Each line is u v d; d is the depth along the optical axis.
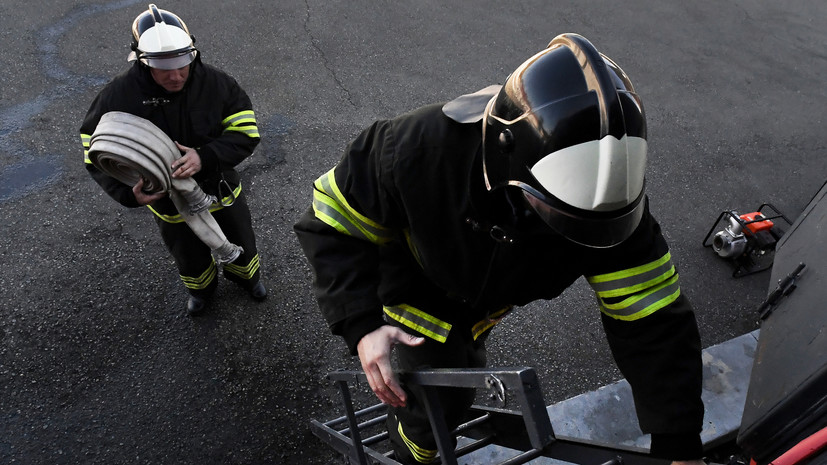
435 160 1.56
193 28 5.82
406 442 2.35
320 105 5.16
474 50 6.14
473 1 6.92
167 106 2.67
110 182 2.76
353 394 3.24
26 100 4.84
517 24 6.64
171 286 3.63
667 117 5.65
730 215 4.13
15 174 4.21
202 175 2.81
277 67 5.50
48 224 3.90
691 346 1.54
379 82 5.53
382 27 6.24
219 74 2.80
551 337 3.63
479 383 1.26
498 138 1.42
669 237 4.44
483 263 1.67
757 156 5.34
